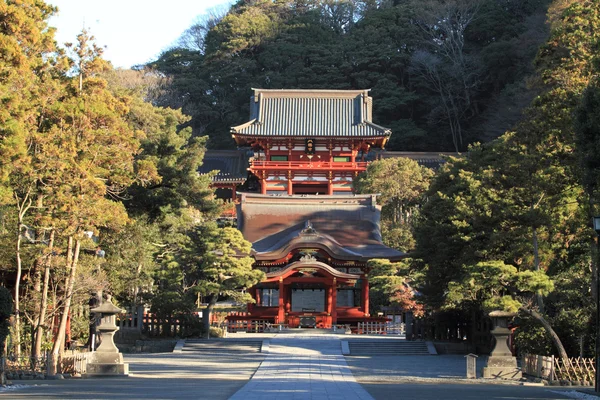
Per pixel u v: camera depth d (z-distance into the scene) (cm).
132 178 3822
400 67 12500
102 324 3231
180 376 3134
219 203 5262
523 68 11112
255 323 6056
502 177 3397
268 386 2523
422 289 5019
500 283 3350
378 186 7562
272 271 6253
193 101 12875
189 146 5450
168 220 5269
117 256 4525
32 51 3300
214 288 5059
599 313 2577
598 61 2923
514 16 12775
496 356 3228
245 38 13162
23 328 3716
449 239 4022
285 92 9831
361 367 3656
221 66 13150
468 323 4884
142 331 4988
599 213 2867
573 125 2797
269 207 7006
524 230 3372
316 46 12838
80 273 3688
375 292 6631
